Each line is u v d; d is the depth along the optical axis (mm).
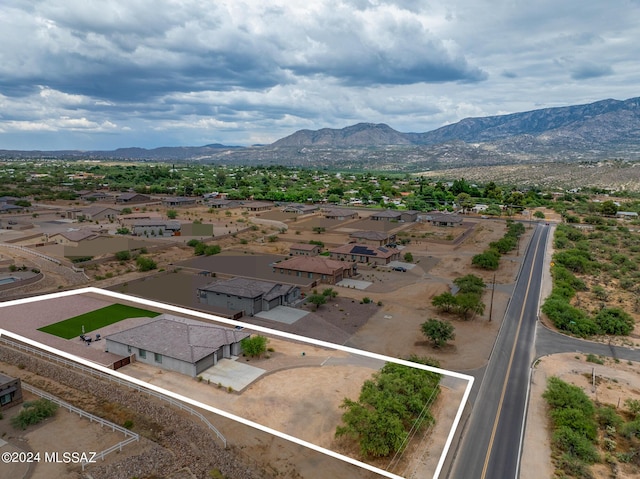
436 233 150625
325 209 194250
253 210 190250
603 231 156375
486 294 86625
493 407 47469
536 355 60656
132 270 96625
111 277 91188
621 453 40438
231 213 181875
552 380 49594
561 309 73375
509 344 63750
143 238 128125
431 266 107750
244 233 143000
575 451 39969
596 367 57500
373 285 90375
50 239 116938
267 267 101062
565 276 96562
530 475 37406
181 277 92875
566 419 43562
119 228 137500
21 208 163875
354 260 110875
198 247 113938
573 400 45844
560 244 131500
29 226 137625
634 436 42906
